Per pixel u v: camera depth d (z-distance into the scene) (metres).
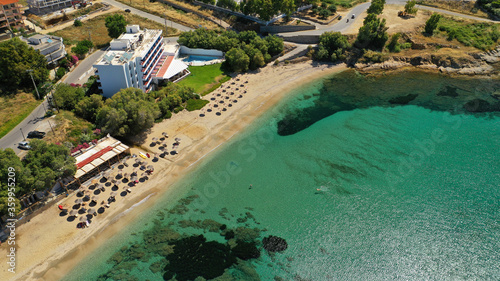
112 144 104.19
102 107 109.19
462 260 77.56
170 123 119.88
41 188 83.62
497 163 103.62
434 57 160.50
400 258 78.19
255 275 73.94
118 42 128.00
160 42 147.88
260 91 140.12
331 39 161.62
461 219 86.81
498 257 77.94
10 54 118.12
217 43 159.75
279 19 186.12
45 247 79.31
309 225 85.56
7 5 160.12
